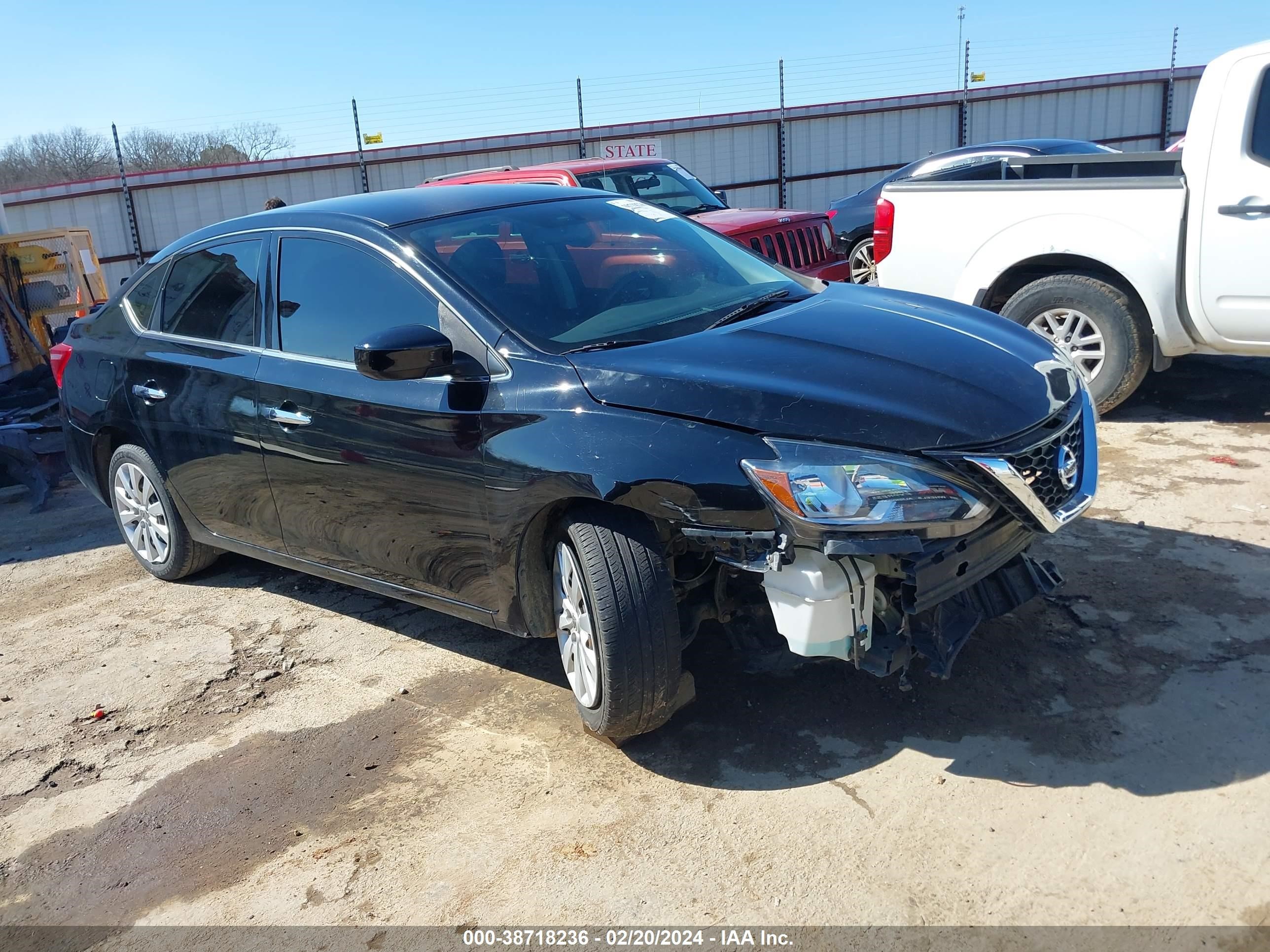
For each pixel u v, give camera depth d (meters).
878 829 2.76
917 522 2.69
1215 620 3.63
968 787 2.89
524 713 3.54
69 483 7.36
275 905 2.74
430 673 3.90
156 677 4.11
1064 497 3.05
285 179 19.48
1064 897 2.46
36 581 5.39
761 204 21.95
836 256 9.01
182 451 4.48
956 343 3.25
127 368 4.72
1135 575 4.02
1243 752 2.92
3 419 7.69
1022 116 22.58
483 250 3.66
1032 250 5.95
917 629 2.98
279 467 3.98
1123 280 5.81
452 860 2.83
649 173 9.74
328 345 3.81
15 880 2.98
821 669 3.56
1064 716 3.16
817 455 2.71
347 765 3.35
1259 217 5.25
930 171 11.16
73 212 18.53
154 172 18.72
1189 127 5.48
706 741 3.24
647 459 2.84
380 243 3.69
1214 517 4.52
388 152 19.84
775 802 2.92
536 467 3.03
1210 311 5.52
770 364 3.01
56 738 3.72
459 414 3.26
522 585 3.29
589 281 3.65
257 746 3.52
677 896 2.60
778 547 2.74
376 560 3.80
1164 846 2.59
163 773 3.43
